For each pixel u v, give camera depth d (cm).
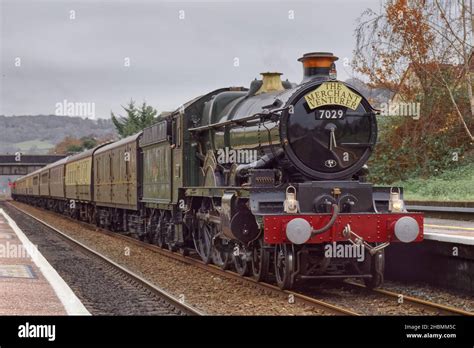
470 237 1086
